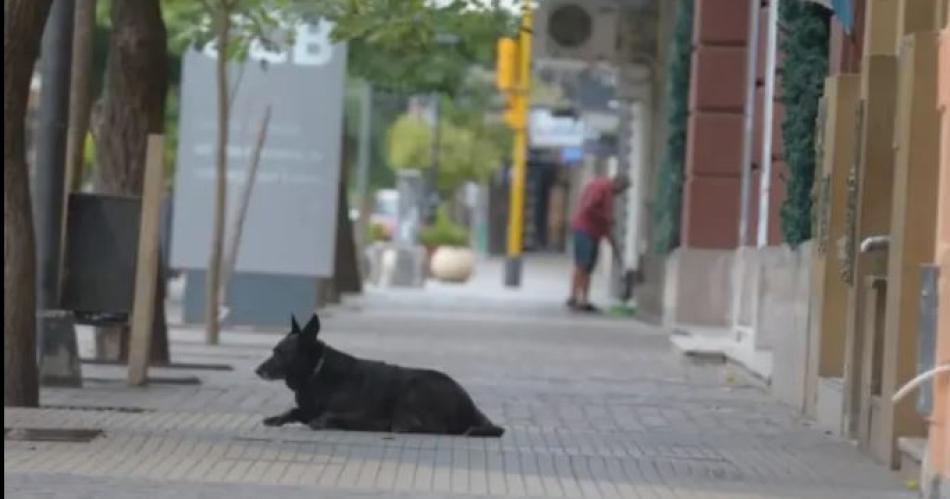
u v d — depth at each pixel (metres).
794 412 15.11
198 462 10.98
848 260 13.15
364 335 23.58
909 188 11.37
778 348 16.38
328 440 12.16
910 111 11.34
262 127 22.09
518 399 15.77
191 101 23.19
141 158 17.03
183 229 23.41
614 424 14.05
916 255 11.39
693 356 19.77
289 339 12.72
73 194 15.42
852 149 13.82
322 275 23.48
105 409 13.70
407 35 17.42
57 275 15.45
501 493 10.11
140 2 16.95
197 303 23.67
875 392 12.25
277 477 10.46
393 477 10.61
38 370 14.02
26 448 11.37
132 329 15.55
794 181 15.79
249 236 23.44
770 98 19.06
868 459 12.05
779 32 18.20
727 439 13.16
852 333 13.02
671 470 11.34
